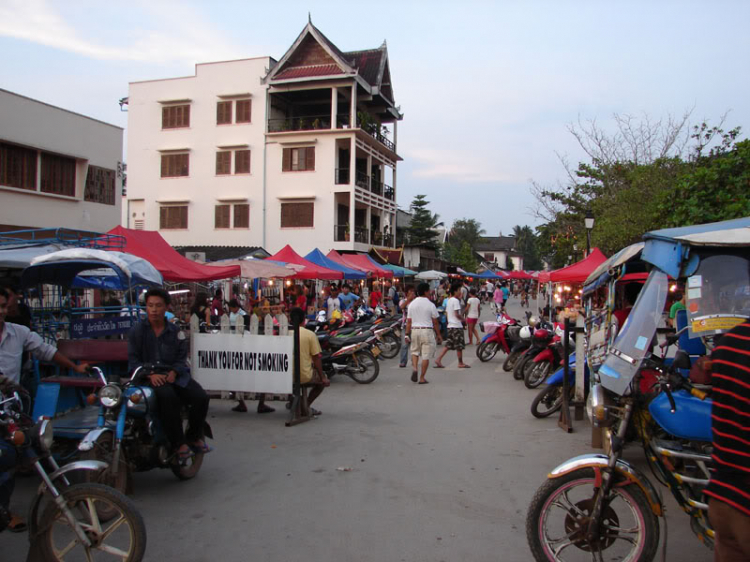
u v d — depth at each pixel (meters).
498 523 4.55
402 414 8.54
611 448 3.59
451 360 14.80
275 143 32.06
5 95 15.65
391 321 15.03
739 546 2.38
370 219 35.03
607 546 3.56
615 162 23.36
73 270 6.81
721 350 2.47
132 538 3.55
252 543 4.18
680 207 10.25
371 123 33.78
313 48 31.70
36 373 5.61
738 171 10.35
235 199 32.31
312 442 6.97
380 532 4.37
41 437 3.63
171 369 5.34
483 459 6.24
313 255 21.84
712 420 2.50
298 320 8.10
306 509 4.84
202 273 13.27
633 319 4.36
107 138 19.02
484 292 49.44
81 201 18.03
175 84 33.41
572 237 26.66
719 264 4.01
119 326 7.45
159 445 5.15
